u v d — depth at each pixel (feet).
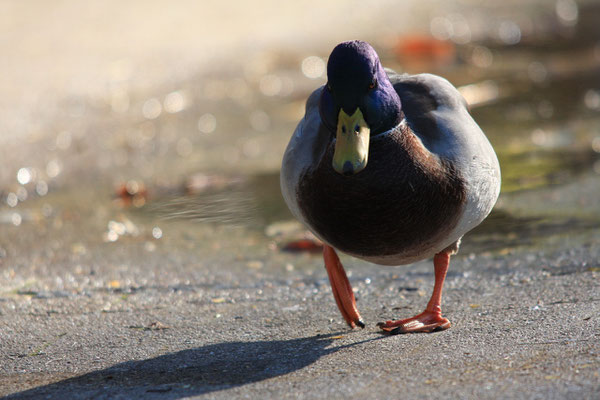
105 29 80.53
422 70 66.80
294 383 19.99
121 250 34.96
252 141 51.42
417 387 18.57
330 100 21.79
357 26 82.64
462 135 23.26
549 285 27.30
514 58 69.62
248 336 24.88
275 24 83.41
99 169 47.26
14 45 75.05
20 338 25.46
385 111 21.47
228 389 19.97
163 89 62.49
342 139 20.99
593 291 25.91
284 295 29.14
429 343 22.49
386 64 69.00
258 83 64.75
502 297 26.71
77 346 24.62
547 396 17.20
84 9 88.58
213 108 58.85
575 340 21.11
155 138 52.49
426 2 92.89
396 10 89.25
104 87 62.69
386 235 22.24
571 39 75.56
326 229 22.89
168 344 24.47
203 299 28.96
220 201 41.19
